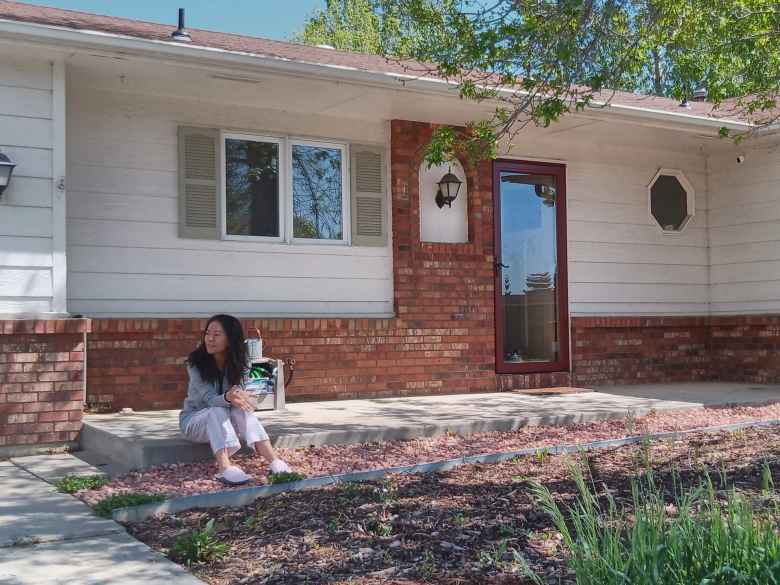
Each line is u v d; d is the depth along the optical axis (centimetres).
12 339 664
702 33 772
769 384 1105
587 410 801
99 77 773
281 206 902
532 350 1055
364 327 920
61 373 684
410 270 957
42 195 691
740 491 495
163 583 356
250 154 891
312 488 524
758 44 786
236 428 565
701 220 1205
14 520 459
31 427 670
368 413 779
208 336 570
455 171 1021
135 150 827
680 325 1157
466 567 373
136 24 901
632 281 1141
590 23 696
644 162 1158
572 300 1088
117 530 440
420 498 496
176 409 817
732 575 295
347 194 941
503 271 1031
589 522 340
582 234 1103
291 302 899
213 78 781
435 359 966
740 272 1168
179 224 844
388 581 357
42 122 695
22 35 648
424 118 959
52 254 693
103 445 655
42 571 372
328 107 901
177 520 460
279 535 427
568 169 1095
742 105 960
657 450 643
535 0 671
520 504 481
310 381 891
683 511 332
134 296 820
